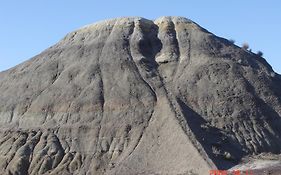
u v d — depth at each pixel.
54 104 99.69
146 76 100.94
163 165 82.69
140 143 88.38
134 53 106.31
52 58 111.00
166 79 101.31
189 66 103.75
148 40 110.06
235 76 102.31
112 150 89.25
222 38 116.12
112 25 114.25
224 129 91.31
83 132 93.69
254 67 107.81
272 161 83.50
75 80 102.88
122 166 84.94
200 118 92.50
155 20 117.12
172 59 105.31
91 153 89.69
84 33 115.44
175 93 97.19
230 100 97.06
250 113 95.69
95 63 105.12
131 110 94.50
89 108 96.69
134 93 97.12
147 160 84.81
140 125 91.56
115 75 101.62
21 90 106.12
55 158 89.88
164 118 90.88
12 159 91.25
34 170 88.56
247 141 90.12
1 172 89.62
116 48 107.25
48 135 94.56
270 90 102.62
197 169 78.88
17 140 94.38
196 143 84.00
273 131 94.31
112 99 96.88
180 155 82.75
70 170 87.50
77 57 108.31
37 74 107.88
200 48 108.06
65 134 94.25
